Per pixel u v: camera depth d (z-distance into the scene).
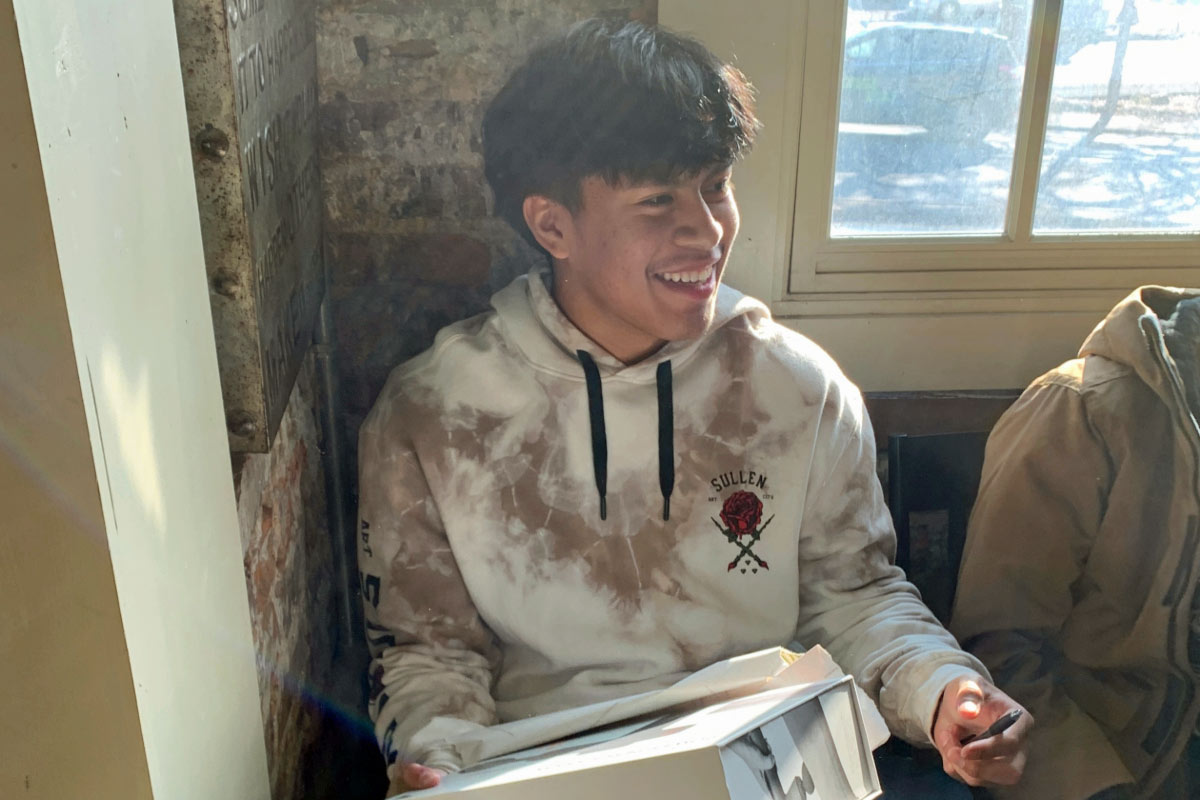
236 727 0.80
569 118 1.03
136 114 0.62
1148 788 1.24
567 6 1.33
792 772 0.79
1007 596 1.25
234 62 0.77
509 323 1.15
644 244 1.04
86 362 0.53
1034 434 1.26
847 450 1.20
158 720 0.62
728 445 1.15
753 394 1.16
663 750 0.75
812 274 1.51
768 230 1.46
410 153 1.37
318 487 1.38
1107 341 1.27
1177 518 1.21
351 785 1.41
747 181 1.43
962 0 1.40
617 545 1.13
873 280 1.51
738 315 1.18
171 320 0.67
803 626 1.24
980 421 1.56
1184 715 1.23
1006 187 1.50
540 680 1.17
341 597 1.51
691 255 1.04
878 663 1.14
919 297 1.53
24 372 0.52
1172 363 1.23
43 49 0.49
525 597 1.13
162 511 0.64
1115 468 1.23
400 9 1.31
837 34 1.37
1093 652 1.26
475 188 1.40
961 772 1.02
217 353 0.83
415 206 1.40
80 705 0.59
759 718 0.80
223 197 0.79
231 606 0.80
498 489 1.12
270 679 1.01
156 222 0.65
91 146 0.54
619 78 1.02
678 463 1.14
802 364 1.18
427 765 0.97
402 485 1.14
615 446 1.13
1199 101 1.46
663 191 1.03
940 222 1.52
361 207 1.40
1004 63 1.43
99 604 0.56
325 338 1.39
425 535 1.14
